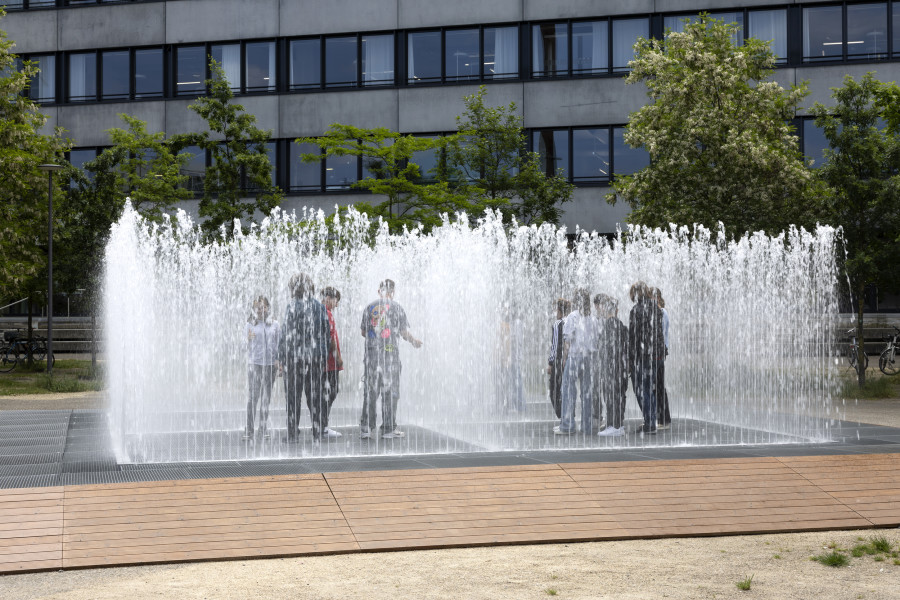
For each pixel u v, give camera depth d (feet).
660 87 81.46
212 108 93.66
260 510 26.96
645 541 26.07
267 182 94.02
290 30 119.65
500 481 29.73
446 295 51.42
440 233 54.29
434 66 116.88
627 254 67.31
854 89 69.26
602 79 112.47
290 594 20.75
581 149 113.39
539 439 40.24
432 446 37.73
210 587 21.39
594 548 25.26
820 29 107.86
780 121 83.51
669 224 76.23
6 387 73.46
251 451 36.35
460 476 29.99
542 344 68.54
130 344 58.13
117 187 95.76
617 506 28.32
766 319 70.33
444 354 51.39
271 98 120.16
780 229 72.90
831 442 38.78
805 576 22.13
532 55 114.52
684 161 75.61
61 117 125.29
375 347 39.83
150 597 20.58
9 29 126.00
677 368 66.74
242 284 71.31
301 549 24.70
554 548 25.29
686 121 77.10
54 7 125.39
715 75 77.71
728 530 26.94
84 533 25.08
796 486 30.35
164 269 70.85
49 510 26.40
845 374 74.95
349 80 119.03
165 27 122.83
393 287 40.42
